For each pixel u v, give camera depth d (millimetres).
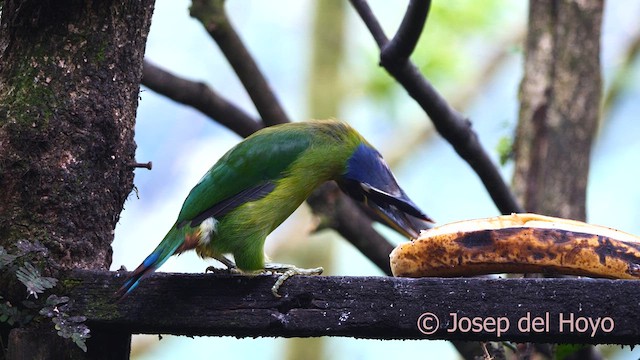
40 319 6945
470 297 6582
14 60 7449
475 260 6941
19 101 7320
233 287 6836
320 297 6738
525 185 11812
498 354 8766
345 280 6730
